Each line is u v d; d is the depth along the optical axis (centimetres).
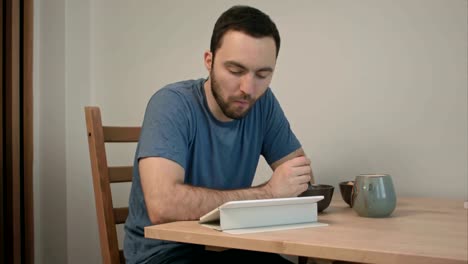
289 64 192
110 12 246
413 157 166
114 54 245
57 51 243
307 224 94
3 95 217
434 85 162
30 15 223
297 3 190
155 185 105
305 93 189
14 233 214
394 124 170
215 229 88
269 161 152
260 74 117
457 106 159
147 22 234
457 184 159
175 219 102
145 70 235
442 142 161
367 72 175
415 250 69
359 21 176
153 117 119
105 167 136
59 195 244
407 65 167
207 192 106
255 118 141
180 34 223
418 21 165
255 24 114
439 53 161
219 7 211
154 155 110
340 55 180
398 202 137
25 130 222
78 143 246
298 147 152
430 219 101
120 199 242
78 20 246
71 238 244
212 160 130
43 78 246
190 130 124
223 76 117
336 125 182
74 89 245
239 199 106
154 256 114
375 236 80
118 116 245
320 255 73
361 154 176
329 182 183
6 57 216
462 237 79
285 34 193
